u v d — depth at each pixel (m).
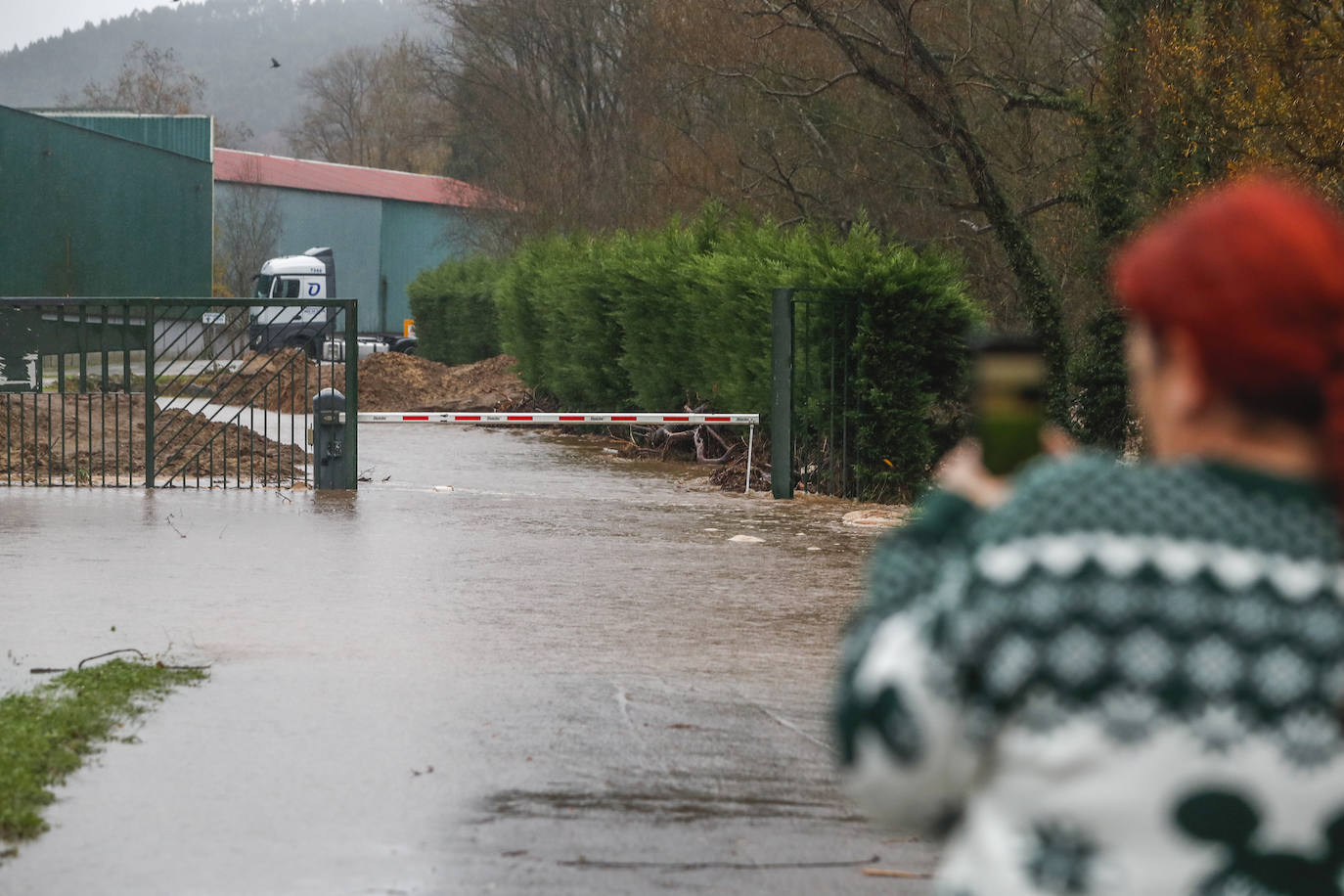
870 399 34.53
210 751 11.95
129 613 18.48
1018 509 3.38
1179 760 3.12
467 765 11.68
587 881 9.05
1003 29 52.47
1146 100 39.34
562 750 12.20
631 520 29.83
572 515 30.64
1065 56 53.50
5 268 84.00
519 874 9.16
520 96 111.69
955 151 43.94
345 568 22.61
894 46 54.12
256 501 31.62
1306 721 3.13
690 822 10.31
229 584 20.94
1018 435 3.73
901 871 9.32
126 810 10.35
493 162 117.62
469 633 17.61
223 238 146.75
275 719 13.06
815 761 11.96
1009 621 3.22
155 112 193.88
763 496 35.78
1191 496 3.29
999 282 55.09
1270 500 3.28
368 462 44.56
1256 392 3.31
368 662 15.68
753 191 64.50
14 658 15.63
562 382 61.53
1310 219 3.38
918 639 3.33
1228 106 33.12
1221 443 3.41
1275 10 31.58
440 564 23.22
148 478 33.50
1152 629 3.15
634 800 10.82
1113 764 3.15
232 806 10.48
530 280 68.00
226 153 164.12
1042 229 51.59
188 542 25.06
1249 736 3.12
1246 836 3.12
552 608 19.50
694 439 48.19
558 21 109.12
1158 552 3.21
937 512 3.64
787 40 59.56
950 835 3.51
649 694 14.38
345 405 33.91
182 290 107.44
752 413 42.09
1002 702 3.23
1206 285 3.31
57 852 9.44
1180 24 37.06
